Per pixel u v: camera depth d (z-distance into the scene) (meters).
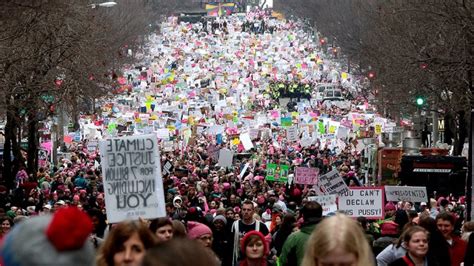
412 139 87.56
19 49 78.62
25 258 9.98
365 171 98.31
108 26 160.12
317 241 12.78
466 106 85.44
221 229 35.75
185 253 9.55
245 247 25.47
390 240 31.22
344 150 129.12
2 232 35.97
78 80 94.50
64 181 82.94
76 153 124.62
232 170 97.44
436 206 52.94
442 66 79.12
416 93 102.00
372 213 44.19
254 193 73.06
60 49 87.56
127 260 15.71
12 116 85.19
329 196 44.06
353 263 12.70
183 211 46.09
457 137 102.00
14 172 90.75
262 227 35.72
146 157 25.47
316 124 160.75
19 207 59.50
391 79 113.88
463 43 75.50
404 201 51.06
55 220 10.16
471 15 73.12
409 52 97.88
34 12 73.62
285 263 26.12
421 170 73.25
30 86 82.25
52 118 112.31
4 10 65.38
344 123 159.00
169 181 71.50
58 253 10.05
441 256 27.33
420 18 87.31
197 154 121.62
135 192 25.42
